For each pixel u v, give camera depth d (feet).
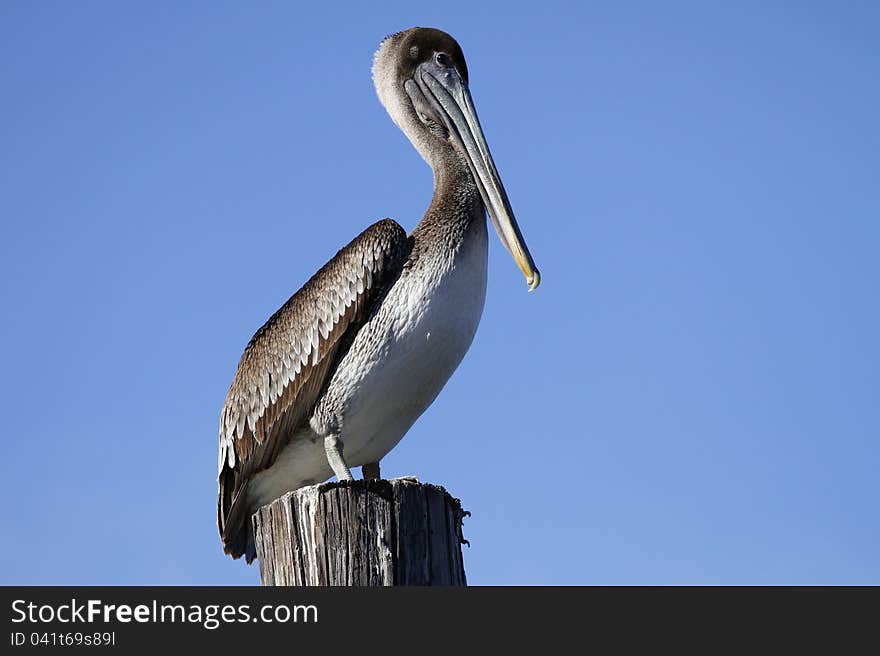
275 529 31.50
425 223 39.81
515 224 42.37
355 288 39.24
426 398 39.22
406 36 46.26
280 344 40.73
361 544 30.32
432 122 45.03
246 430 41.34
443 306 38.24
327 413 39.22
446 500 31.53
